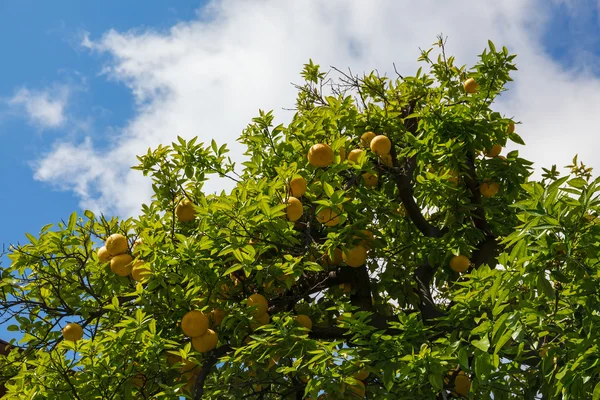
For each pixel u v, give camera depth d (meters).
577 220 3.72
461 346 5.05
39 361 5.75
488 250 7.76
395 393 5.66
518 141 7.95
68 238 6.95
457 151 7.20
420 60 9.57
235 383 6.63
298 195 5.78
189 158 7.36
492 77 8.04
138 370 5.77
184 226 7.46
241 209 5.35
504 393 5.29
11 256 6.88
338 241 5.77
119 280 6.70
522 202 3.88
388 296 8.76
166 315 6.27
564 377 4.06
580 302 4.08
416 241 8.12
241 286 6.52
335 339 7.09
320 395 5.72
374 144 7.11
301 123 7.38
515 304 5.26
